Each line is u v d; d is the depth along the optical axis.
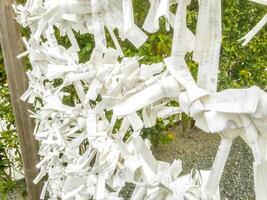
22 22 1.02
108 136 0.67
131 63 0.58
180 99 0.49
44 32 0.95
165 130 2.07
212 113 0.46
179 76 0.49
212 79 0.48
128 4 0.54
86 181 0.74
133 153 0.62
